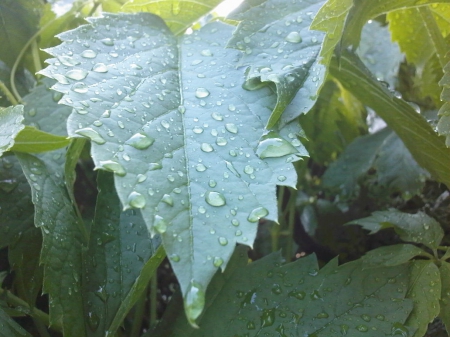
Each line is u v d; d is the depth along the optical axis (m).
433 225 0.15
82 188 0.20
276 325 0.13
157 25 0.16
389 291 0.13
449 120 0.13
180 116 0.12
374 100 0.17
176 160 0.11
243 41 0.14
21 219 0.15
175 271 0.09
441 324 0.16
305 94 0.12
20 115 0.13
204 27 0.16
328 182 0.22
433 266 0.14
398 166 0.20
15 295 0.15
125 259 0.14
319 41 0.13
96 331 0.13
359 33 0.15
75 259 0.14
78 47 0.13
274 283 0.14
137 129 0.11
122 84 0.13
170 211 0.09
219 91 0.13
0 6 0.18
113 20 0.15
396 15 0.18
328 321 0.13
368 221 0.16
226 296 0.14
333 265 0.14
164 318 0.14
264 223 0.22
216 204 0.10
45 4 0.19
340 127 0.22
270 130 0.12
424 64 0.19
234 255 0.14
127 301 0.12
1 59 0.19
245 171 0.11
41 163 0.15
